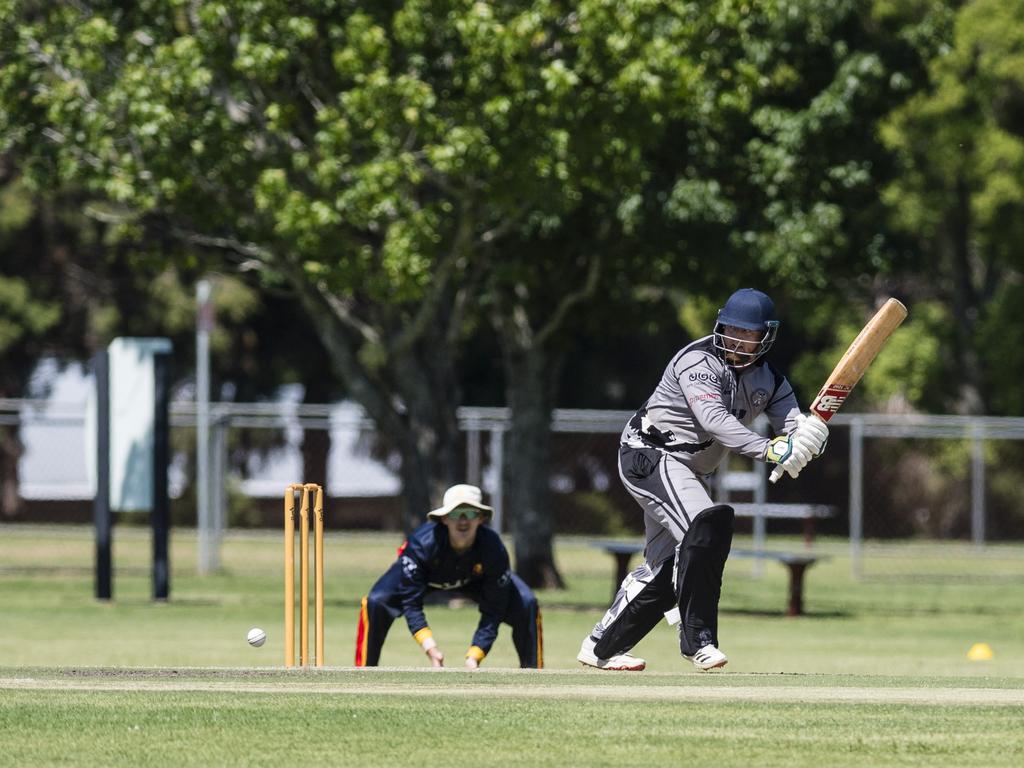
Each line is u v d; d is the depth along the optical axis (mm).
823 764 20047
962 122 131750
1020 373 141625
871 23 85125
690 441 31500
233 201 73250
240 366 147125
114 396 76438
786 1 76000
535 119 66250
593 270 78562
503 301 83812
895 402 157875
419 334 75250
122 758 20453
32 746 21266
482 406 159125
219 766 19969
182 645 57031
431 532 40188
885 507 149250
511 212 69125
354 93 65125
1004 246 141625
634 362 161875
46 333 140375
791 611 76938
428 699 25656
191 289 135500
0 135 72500
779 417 31562
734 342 30688
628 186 72188
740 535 146750
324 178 66625
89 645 56719
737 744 21438
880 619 75500
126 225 80625
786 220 76250
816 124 76062
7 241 133250
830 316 141875
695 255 76625
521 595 40781
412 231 66438
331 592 84000
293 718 23422
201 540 94500
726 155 78250
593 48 66500
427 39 68750
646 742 21609
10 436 141000
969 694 26547
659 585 33188
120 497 76375
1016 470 144125
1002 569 111812
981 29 129000
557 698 25891
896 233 88250
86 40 67938
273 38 67312
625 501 138000
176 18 74250
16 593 79938
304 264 72312
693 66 67062
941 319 149000
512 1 68312
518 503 85562
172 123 67000
